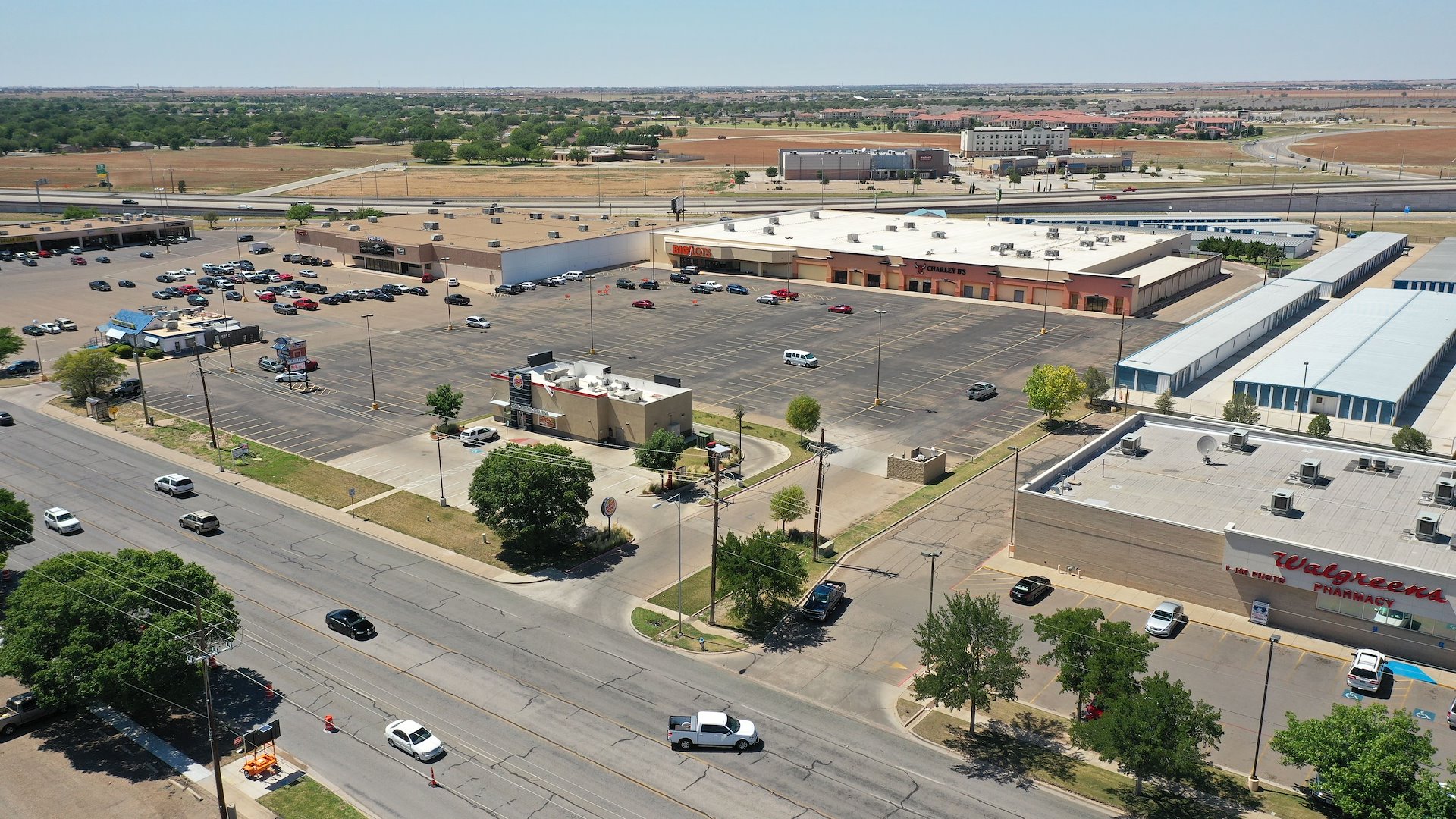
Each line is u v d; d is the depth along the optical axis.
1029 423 113.38
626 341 147.62
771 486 95.69
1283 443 91.31
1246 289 183.75
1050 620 60.09
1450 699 62.00
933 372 132.12
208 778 55.69
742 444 106.19
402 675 65.56
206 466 101.44
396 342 148.12
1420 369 120.81
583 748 58.31
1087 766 57.00
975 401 120.81
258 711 61.59
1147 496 79.94
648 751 58.19
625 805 53.50
